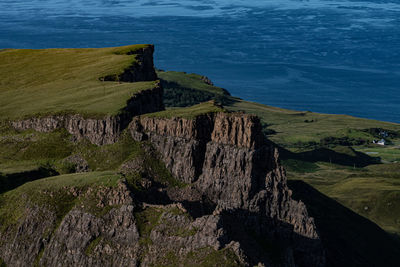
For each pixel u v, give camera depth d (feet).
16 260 380.58
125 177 426.92
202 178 453.99
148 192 426.10
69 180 419.54
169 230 358.02
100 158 483.51
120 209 375.86
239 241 371.97
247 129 446.60
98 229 372.99
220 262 325.01
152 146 481.05
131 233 363.97
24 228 390.21
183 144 466.29
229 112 483.51
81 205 388.78
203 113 476.54
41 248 380.99
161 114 493.77
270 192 443.32
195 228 349.61
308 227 432.25
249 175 437.99
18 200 411.75
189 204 436.35
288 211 440.86
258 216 432.66
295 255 428.15
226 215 406.00
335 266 487.20
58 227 385.09
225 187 444.14
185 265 332.60
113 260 358.84
